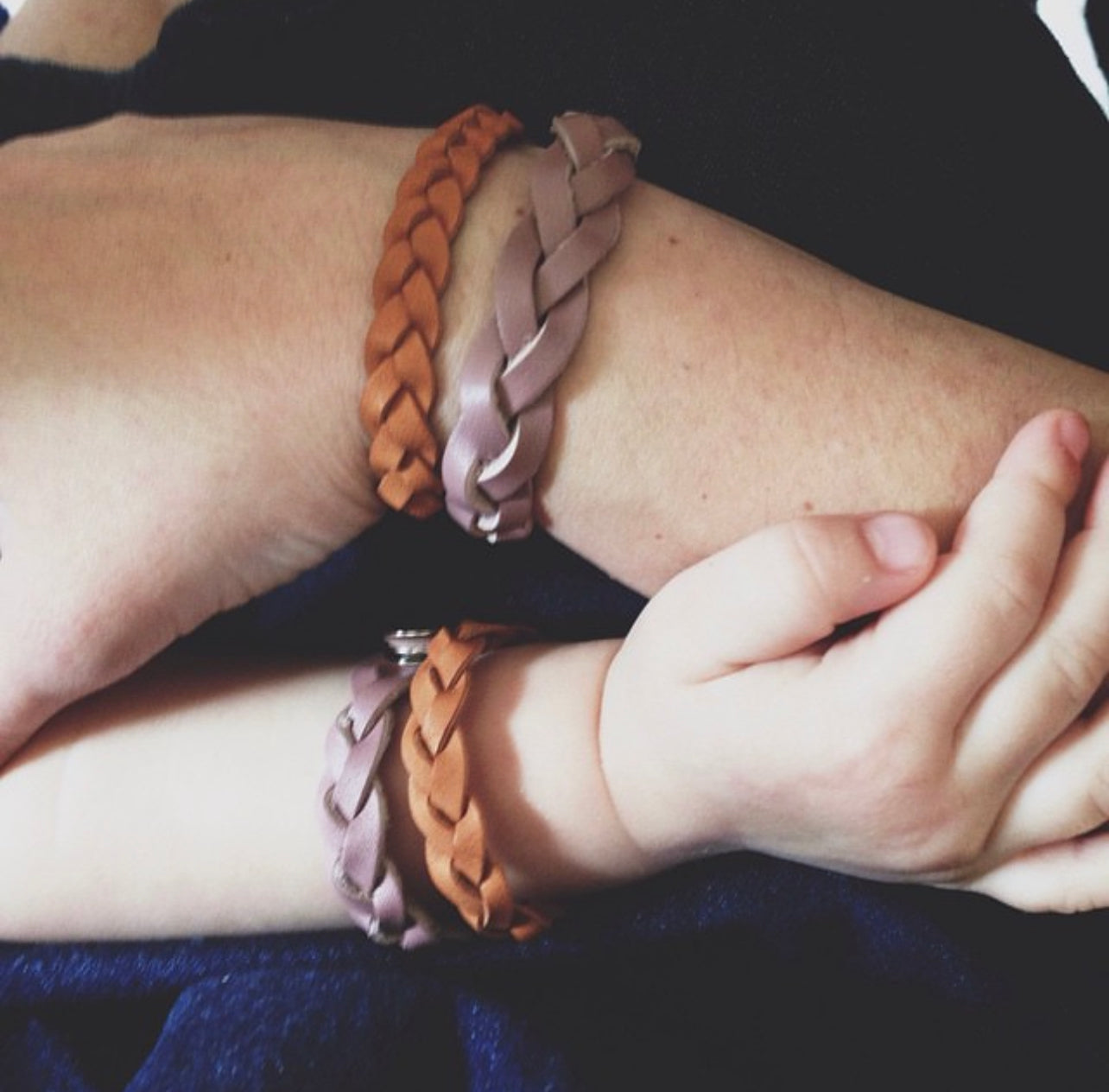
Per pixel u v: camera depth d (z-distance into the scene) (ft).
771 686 0.65
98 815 0.75
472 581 0.81
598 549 0.74
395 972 0.72
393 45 0.82
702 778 0.68
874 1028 0.73
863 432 0.69
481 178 0.72
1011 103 0.82
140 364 0.71
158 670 0.81
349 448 0.71
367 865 0.70
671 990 0.74
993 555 0.63
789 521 0.66
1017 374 0.70
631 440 0.69
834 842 0.68
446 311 0.70
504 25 0.81
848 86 0.80
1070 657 0.63
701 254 0.71
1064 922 0.75
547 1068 0.68
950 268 0.80
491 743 0.72
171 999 0.75
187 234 0.72
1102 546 0.64
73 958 0.75
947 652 0.62
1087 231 0.82
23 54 0.90
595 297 0.69
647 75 0.81
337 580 0.81
